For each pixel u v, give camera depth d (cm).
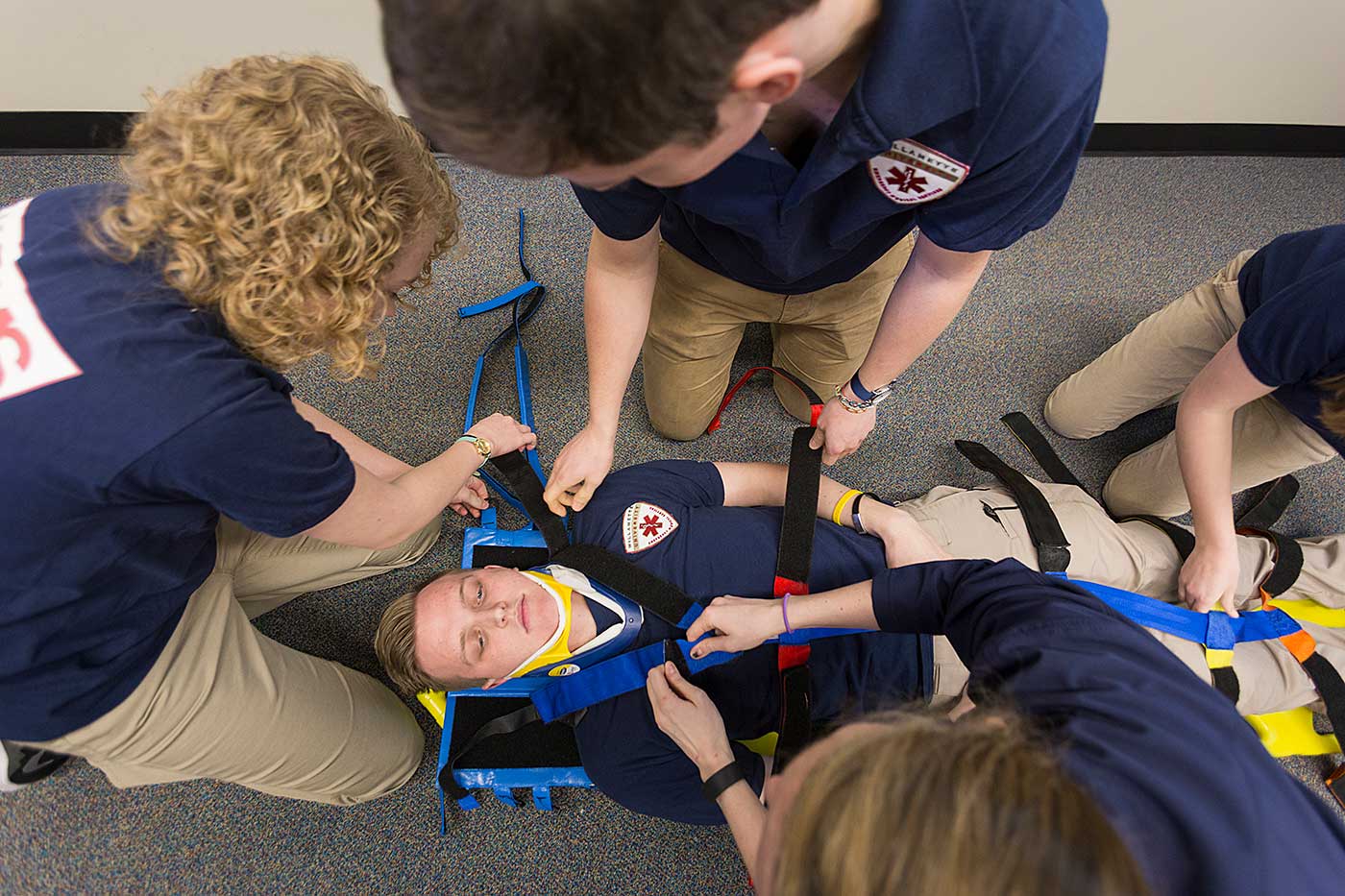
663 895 124
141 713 92
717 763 97
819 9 41
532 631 113
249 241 64
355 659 139
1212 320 126
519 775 122
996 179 66
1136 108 193
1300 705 122
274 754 105
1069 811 37
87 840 123
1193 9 169
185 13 157
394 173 71
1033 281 179
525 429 127
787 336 142
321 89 66
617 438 160
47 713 83
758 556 115
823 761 42
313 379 162
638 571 113
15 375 62
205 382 66
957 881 34
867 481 155
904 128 57
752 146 62
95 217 68
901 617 86
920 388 165
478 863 125
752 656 114
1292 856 45
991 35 52
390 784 125
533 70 35
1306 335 92
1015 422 159
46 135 177
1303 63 181
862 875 36
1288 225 189
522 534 136
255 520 77
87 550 73
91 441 64
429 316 171
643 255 93
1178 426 114
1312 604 129
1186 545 125
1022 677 57
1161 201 193
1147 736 48
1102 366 146
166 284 67
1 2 151
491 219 183
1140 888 36
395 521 98
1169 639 117
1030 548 123
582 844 126
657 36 34
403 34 35
